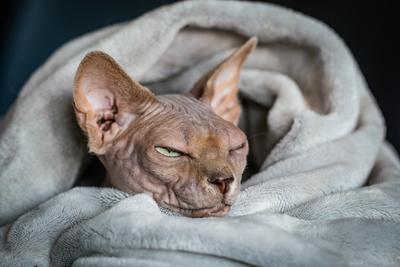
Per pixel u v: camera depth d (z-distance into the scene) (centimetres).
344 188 43
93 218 35
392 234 35
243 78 52
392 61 73
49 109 46
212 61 52
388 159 49
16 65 72
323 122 46
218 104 47
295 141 46
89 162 49
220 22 50
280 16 50
